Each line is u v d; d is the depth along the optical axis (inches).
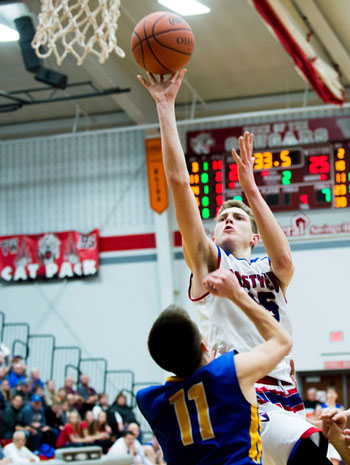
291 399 134.4
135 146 644.1
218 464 103.6
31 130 671.1
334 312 580.4
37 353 633.6
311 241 584.4
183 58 141.8
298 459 124.8
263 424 127.9
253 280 135.0
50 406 523.2
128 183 641.0
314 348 581.0
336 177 577.0
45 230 654.5
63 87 481.1
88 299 635.5
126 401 573.9
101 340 626.8
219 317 131.2
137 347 619.5
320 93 460.1
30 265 647.1
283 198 584.1
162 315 109.4
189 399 107.0
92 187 649.0
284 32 382.6
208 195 590.9
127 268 631.2
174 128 129.0
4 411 487.5
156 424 109.4
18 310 644.7
